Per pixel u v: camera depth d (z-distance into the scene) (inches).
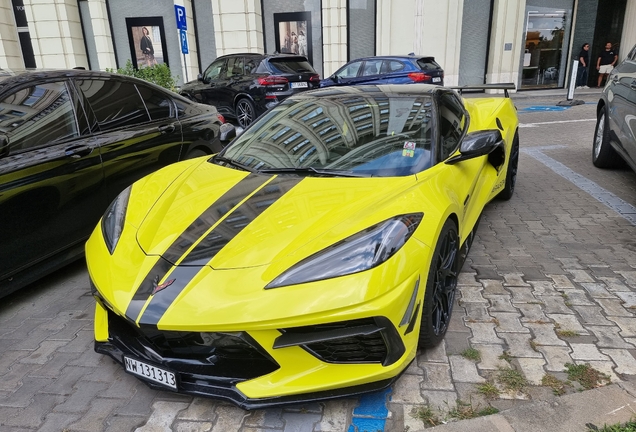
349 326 77.0
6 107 127.6
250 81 393.1
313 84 412.2
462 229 116.8
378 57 452.8
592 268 136.9
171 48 598.5
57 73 146.3
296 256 81.0
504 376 92.8
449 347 102.5
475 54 606.5
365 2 566.3
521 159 265.3
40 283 141.5
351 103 132.6
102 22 576.7
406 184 101.0
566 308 116.6
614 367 94.6
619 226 167.8
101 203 147.6
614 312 114.3
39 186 127.3
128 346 86.4
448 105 138.3
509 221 175.2
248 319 74.1
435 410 85.0
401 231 85.0
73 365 102.9
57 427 85.3
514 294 123.6
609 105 219.6
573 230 165.3
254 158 121.1
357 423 83.0
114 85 164.1
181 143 181.9
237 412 87.1
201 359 81.9
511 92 605.0
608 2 619.2
